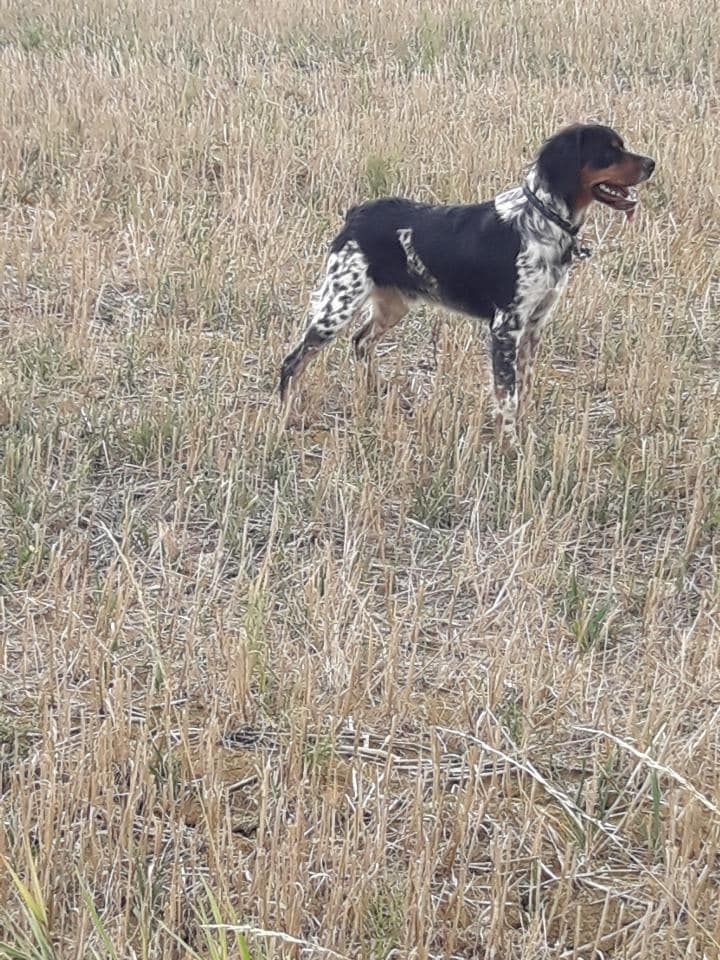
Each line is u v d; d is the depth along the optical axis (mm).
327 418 6266
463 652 4445
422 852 3279
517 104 10711
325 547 4887
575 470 5582
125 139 10000
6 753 3875
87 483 5535
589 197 5645
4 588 4738
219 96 10906
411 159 9602
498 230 5727
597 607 4691
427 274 5910
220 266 7648
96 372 6602
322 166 9477
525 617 4430
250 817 3639
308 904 3213
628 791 3727
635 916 3311
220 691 4172
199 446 5684
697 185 9219
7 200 9062
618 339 7047
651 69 12484
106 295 7609
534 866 3361
